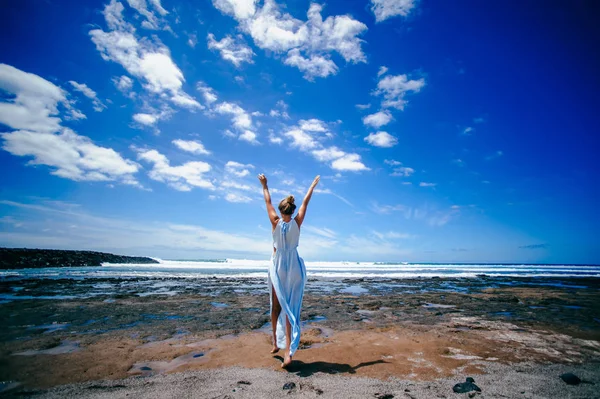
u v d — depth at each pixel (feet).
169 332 17.13
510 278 86.12
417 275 93.35
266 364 11.66
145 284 48.78
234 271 92.38
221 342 15.02
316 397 8.66
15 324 18.66
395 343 14.89
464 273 111.75
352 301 31.78
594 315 24.25
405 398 8.66
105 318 20.86
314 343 14.90
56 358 12.33
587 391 9.32
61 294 33.63
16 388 9.29
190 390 9.14
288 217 12.17
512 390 9.32
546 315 24.11
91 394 8.88
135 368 11.27
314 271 116.98
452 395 8.91
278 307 12.95
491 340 15.71
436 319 21.95
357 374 10.63
